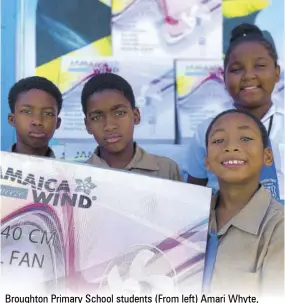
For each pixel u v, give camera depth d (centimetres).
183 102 201
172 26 200
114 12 198
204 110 202
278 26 200
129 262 125
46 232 124
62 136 197
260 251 125
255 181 134
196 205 127
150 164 168
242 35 191
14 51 194
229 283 125
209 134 137
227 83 184
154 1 199
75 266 124
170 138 201
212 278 127
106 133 157
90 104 159
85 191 126
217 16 200
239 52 179
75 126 198
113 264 125
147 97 201
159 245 126
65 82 197
